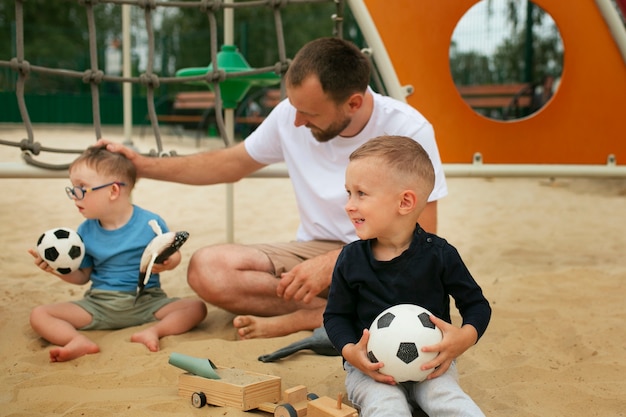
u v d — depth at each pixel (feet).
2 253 14.78
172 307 9.56
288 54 80.79
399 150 6.14
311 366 8.11
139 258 9.52
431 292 6.31
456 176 13.52
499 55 64.49
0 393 7.29
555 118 13.99
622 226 19.33
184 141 51.75
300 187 9.71
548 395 7.34
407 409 5.88
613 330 9.61
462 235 17.99
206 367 6.91
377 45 12.91
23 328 9.53
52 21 92.22
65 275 9.22
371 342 6.05
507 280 12.69
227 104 14.84
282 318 9.27
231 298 9.48
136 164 9.85
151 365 8.02
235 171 10.34
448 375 6.22
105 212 9.35
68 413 6.69
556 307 10.89
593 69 13.99
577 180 30.66
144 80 11.55
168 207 22.26
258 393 6.73
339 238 9.58
